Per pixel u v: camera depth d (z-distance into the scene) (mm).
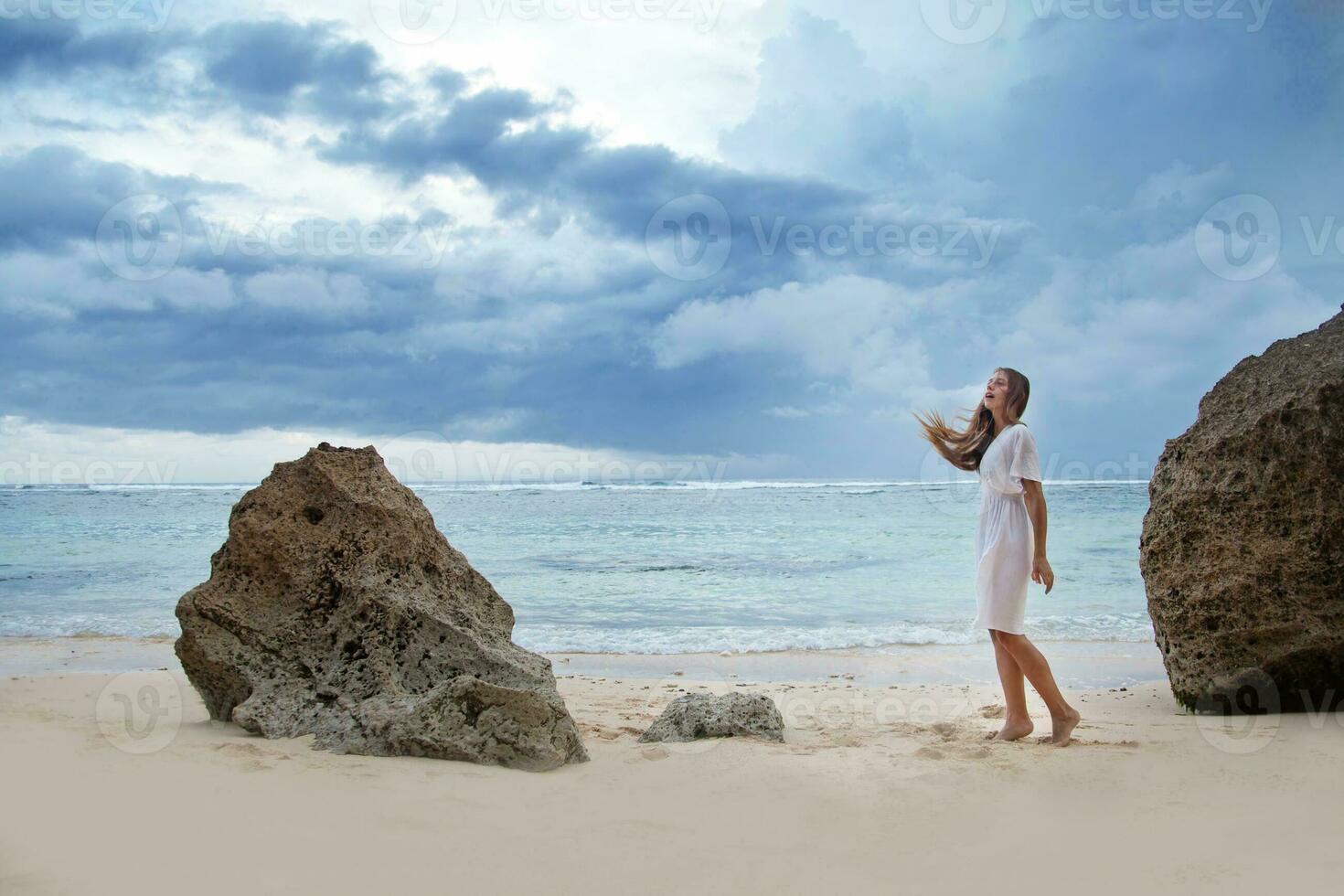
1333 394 6105
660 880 3084
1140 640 11047
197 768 4105
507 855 3281
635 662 9930
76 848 3143
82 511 35062
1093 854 3316
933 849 3377
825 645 10875
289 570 5359
